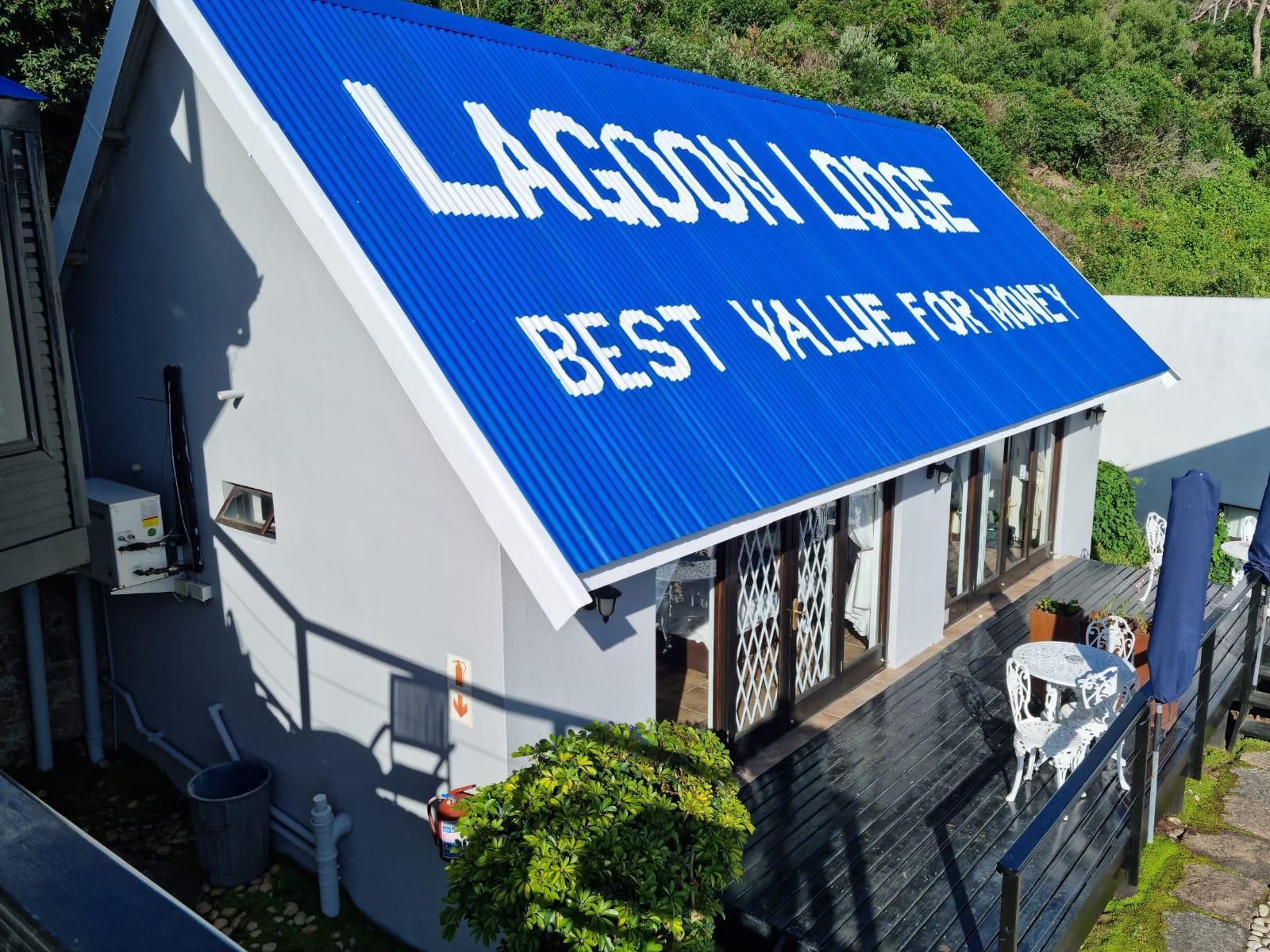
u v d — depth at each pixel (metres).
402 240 6.34
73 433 5.65
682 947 5.04
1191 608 7.14
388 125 7.09
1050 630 10.64
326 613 7.24
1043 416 10.57
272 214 6.92
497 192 7.38
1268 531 9.51
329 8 7.66
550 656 6.33
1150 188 35.91
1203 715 8.66
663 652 8.56
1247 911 7.09
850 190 11.88
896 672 10.38
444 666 6.43
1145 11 47.97
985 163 33.03
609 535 5.68
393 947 7.16
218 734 8.52
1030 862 6.99
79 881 1.63
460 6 27.52
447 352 5.89
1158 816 8.16
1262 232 33.44
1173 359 18.50
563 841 4.98
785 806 7.72
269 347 7.21
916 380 9.45
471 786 6.14
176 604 8.76
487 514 5.50
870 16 39.09
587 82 9.62
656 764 5.73
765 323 8.52
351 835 7.45
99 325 8.77
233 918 7.43
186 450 8.20
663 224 8.64
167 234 7.83
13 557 5.32
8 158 5.23
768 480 6.95
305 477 7.16
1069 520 14.77
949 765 8.34
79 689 9.88
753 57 32.44
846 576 9.73
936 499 10.78
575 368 6.55
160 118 7.59
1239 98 41.62
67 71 16.03
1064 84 40.69
